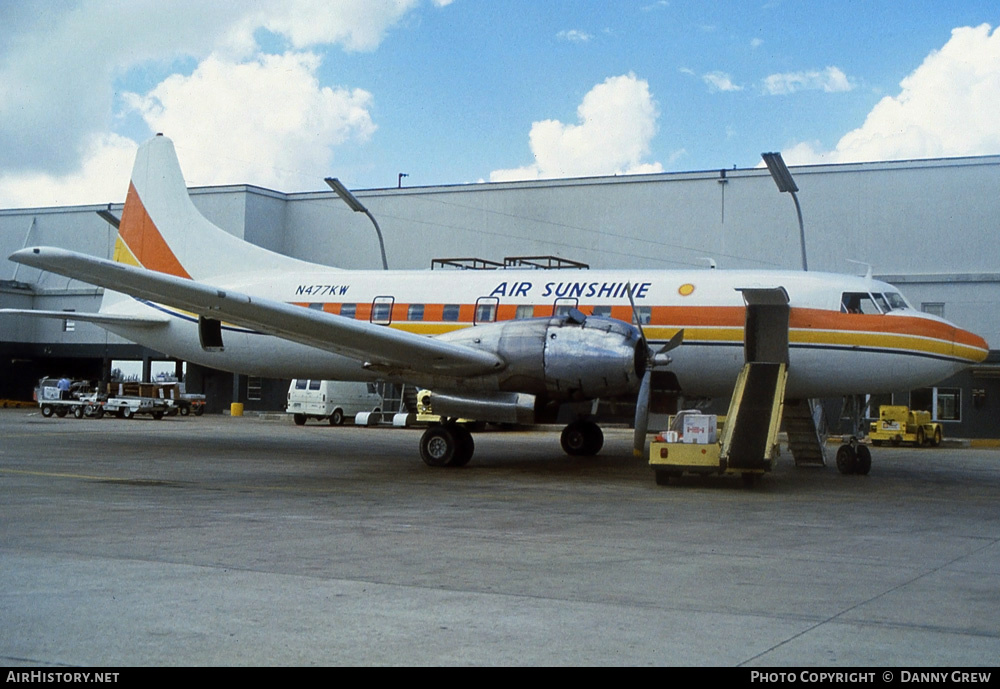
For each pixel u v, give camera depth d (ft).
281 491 40.93
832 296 53.57
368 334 46.37
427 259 134.51
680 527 31.96
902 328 51.78
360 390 113.19
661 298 55.72
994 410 109.29
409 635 17.15
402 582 21.88
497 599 20.20
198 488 41.50
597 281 57.93
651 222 121.29
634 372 48.06
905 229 110.52
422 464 55.47
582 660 15.74
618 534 30.09
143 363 146.92
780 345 53.88
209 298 45.24
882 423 96.94
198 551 25.62
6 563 23.53
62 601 19.39
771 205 115.65
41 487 40.83
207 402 145.38
